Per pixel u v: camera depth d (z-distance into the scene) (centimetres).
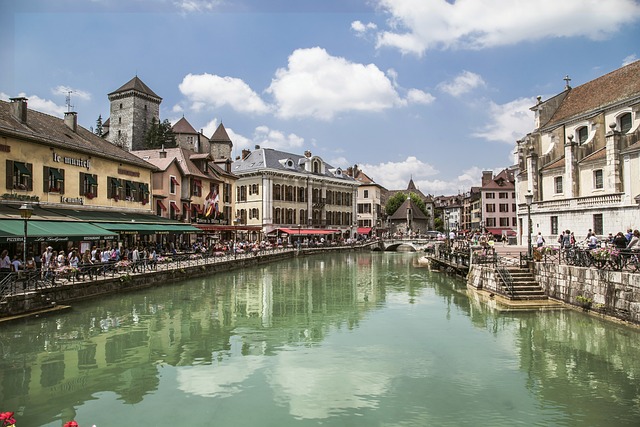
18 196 2362
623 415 962
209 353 1434
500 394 1086
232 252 4300
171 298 2378
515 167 4303
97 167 3030
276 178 6788
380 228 10244
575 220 3203
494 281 2314
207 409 1012
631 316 1536
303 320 1920
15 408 1011
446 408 1012
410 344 1531
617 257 1645
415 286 3008
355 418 966
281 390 1123
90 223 2603
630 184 2723
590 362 1294
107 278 2281
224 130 9406
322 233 7006
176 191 4253
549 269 2097
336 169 8488
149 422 945
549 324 1708
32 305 1784
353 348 1493
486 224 8800
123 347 1479
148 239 3706
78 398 1070
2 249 2269
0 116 2398
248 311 2105
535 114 4178
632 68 3372
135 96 8981
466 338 1595
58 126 2964
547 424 926
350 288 2916
